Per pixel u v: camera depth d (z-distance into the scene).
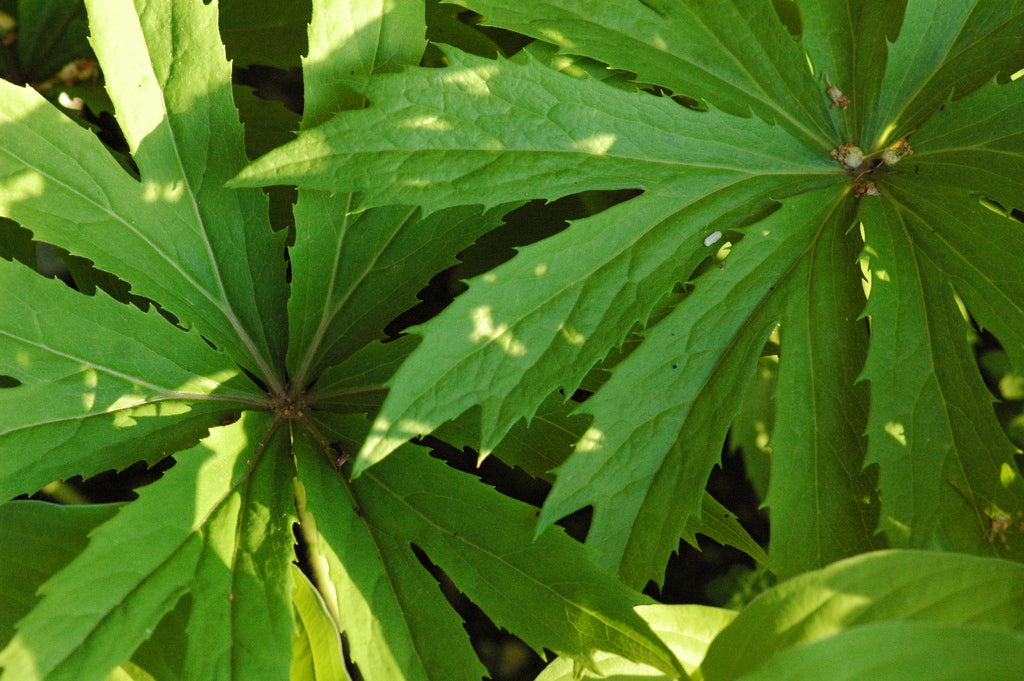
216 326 0.68
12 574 0.66
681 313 0.67
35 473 0.65
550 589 0.66
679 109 0.67
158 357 0.67
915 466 0.66
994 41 0.68
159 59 0.67
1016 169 0.67
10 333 0.65
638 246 0.66
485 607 0.66
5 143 0.66
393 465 0.67
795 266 0.67
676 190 0.67
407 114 0.66
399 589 0.66
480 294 0.65
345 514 0.67
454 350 0.65
